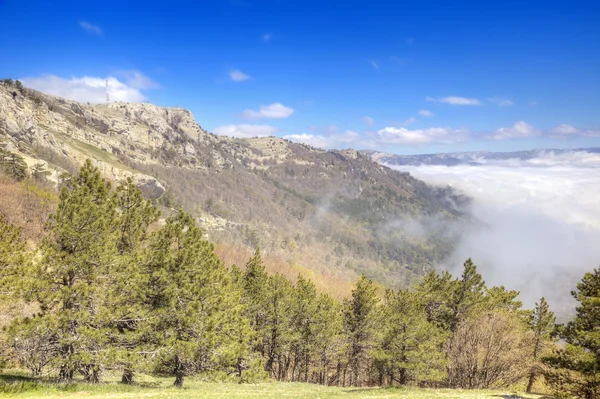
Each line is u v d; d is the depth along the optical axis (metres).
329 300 43.94
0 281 17.75
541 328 37.22
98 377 21.53
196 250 24.31
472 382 36.91
